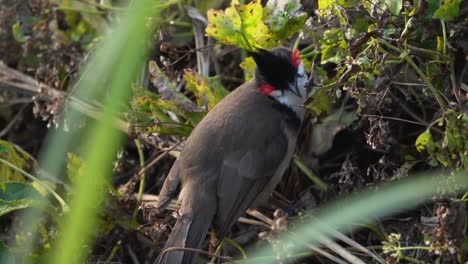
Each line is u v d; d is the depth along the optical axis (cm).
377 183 828
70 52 1059
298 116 871
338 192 915
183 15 1034
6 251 805
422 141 719
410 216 833
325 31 823
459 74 787
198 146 830
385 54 734
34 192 838
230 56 1042
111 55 320
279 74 845
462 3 745
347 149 938
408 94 819
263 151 830
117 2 1081
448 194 675
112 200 888
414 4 751
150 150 1034
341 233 815
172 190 819
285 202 949
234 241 949
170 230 856
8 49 1114
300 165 932
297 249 840
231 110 854
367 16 767
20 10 1084
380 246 813
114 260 927
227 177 809
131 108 962
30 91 1098
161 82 925
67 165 890
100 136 296
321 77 849
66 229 324
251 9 854
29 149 1130
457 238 664
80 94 931
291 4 873
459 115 697
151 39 1015
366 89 738
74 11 1075
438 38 759
